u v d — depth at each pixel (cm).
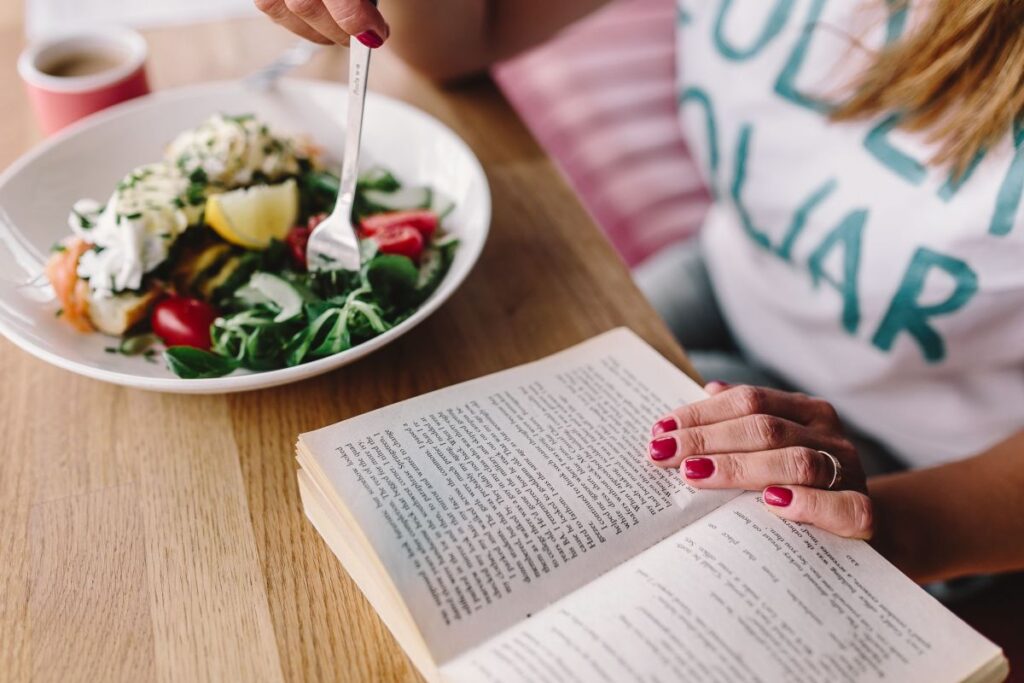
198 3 111
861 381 88
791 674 43
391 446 54
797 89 87
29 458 59
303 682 47
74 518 56
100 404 64
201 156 73
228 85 87
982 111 69
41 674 47
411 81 101
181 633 49
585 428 58
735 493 54
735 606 46
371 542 47
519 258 78
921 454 86
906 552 62
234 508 57
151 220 67
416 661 46
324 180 79
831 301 87
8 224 70
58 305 67
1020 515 64
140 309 66
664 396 62
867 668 44
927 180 76
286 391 65
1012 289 72
